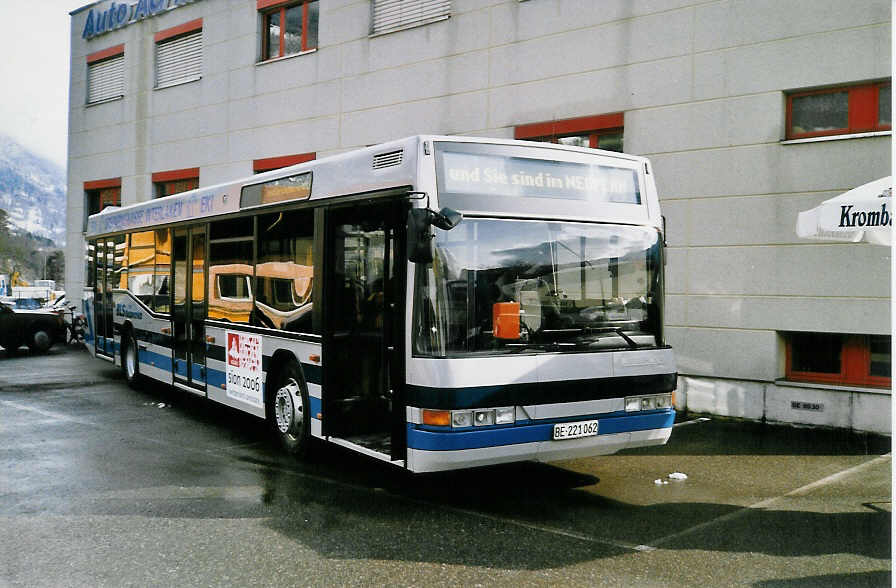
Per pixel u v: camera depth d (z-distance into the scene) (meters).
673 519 5.99
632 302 6.62
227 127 17.59
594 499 6.52
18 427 9.32
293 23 16.36
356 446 6.61
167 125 19.30
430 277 5.84
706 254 10.32
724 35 10.18
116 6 20.72
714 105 10.27
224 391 9.30
